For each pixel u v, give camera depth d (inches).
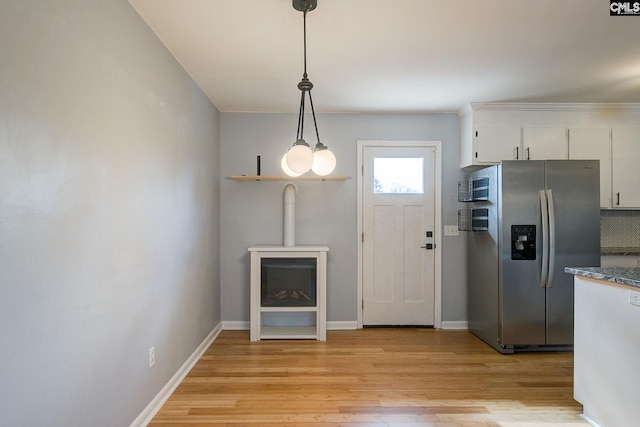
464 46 99.8
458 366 122.5
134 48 80.4
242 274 163.6
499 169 134.6
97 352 65.9
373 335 155.3
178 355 108.5
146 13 82.5
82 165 61.4
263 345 142.4
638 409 74.5
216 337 151.6
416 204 166.1
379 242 165.9
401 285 165.9
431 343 145.5
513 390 105.4
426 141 165.6
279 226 164.2
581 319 91.4
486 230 144.8
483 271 147.9
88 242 63.1
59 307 55.8
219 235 161.2
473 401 99.0
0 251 45.1
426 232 166.1
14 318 47.3
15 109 47.4
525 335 132.6
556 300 132.6
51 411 54.1
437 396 101.7
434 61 109.6
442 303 165.3
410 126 165.9
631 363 76.2
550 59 108.3
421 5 79.9
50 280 53.8
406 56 106.1
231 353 133.6
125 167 76.1
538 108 151.3
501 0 78.1
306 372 117.3
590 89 133.3
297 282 150.5
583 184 132.7
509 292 132.7
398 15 83.9
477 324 153.4
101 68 67.2
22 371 48.6
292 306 149.8
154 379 91.2
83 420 61.8
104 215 68.1
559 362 126.2
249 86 130.2
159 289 93.9
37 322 51.3
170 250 101.7
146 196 86.1
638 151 152.3
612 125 152.9
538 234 132.2
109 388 70.1
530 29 90.5
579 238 132.2
